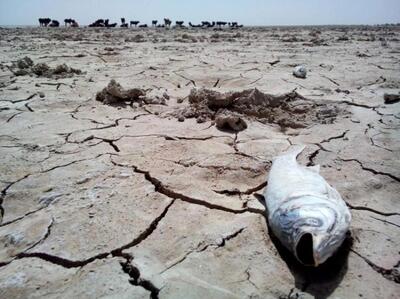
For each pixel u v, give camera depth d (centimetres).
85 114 424
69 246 192
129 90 478
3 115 416
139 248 192
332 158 304
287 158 256
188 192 246
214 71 703
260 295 160
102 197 239
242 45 1352
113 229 206
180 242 196
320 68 748
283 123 391
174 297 158
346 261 180
